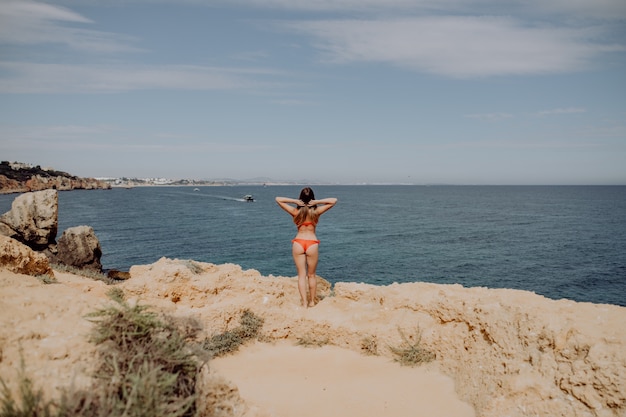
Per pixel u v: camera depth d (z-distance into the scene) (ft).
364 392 19.22
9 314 13.79
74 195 572.10
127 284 28.78
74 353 12.91
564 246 161.48
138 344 13.07
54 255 81.87
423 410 17.61
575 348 16.49
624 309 18.49
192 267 34.47
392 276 113.29
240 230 205.57
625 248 156.15
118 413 10.61
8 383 11.14
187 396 12.94
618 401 14.23
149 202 444.14
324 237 186.29
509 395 16.33
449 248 156.87
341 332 24.88
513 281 108.17
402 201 531.09
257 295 28.09
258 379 20.75
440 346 22.03
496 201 530.27
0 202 344.90
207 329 23.61
